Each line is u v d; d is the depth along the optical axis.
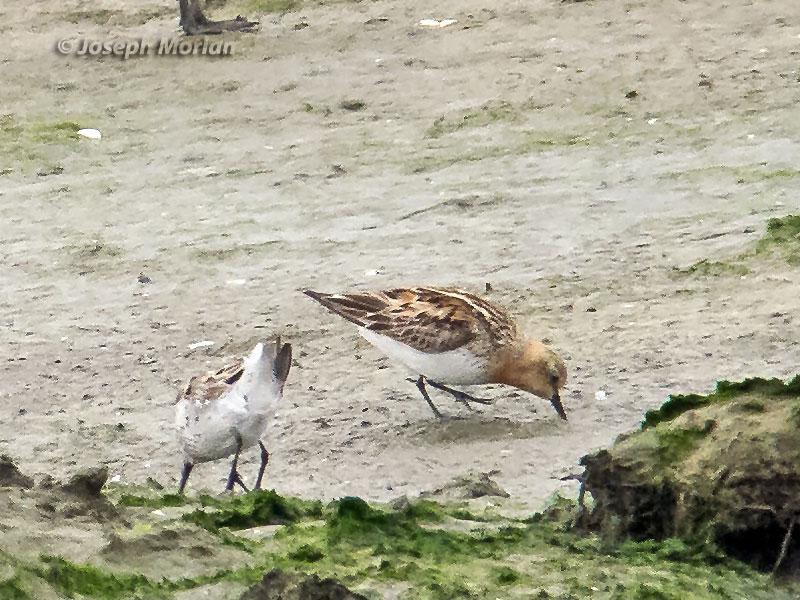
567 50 24.48
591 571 6.24
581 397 12.46
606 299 14.84
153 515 7.03
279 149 21.77
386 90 23.75
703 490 6.55
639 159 19.95
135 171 21.28
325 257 17.16
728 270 15.23
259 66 25.20
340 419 12.37
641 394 12.34
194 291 16.27
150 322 15.38
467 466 10.97
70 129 23.09
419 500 8.01
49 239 18.55
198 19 26.88
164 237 18.36
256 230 18.38
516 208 18.38
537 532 6.87
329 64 25.02
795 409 6.62
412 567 6.19
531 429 11.88
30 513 6.66
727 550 6.45
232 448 10.05
